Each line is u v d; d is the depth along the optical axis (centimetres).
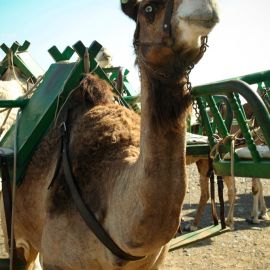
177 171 246
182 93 240
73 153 327
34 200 358
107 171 295
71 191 304
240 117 266
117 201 271
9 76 805
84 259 297
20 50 858
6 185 363
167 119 239
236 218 833
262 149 280
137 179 254
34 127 368
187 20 215
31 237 377
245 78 265
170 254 634
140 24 249
